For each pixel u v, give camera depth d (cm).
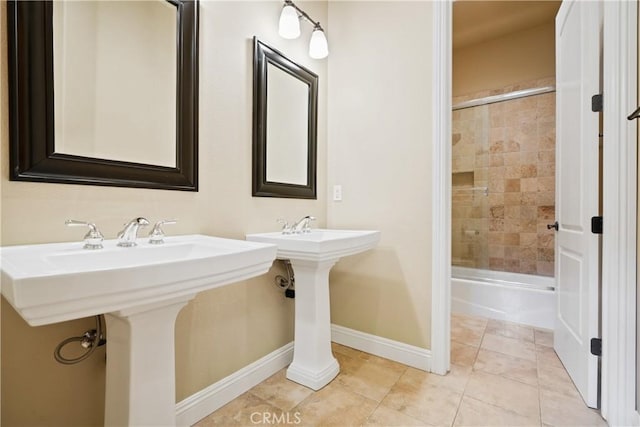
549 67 287
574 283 161
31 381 92
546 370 172
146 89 118
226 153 147
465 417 134
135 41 115
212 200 141
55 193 95
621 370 126
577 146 159
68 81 98
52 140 94
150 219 119
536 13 272
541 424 129
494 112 314
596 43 139
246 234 157
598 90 138
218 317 143
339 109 212
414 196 179
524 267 301
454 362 182
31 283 55
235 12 151
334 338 213
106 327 96
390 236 189
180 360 128
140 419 90
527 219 299
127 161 113
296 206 190
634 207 124
